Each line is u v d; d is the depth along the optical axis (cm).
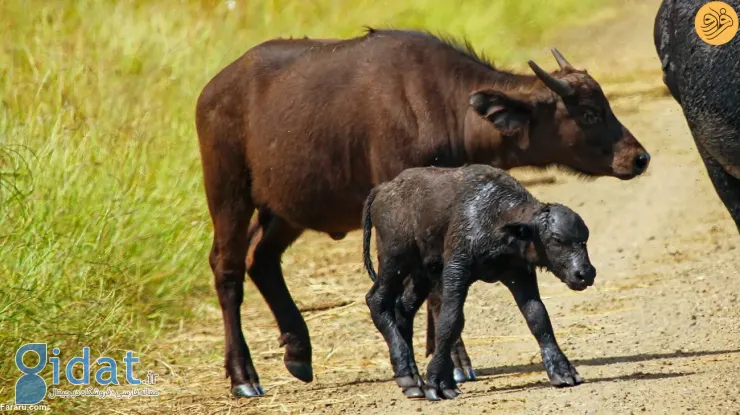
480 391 3058
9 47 5269
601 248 4588
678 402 2731
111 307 3716
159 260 4088
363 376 3453
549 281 4275
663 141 5738
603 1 8919
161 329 3897
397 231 3028
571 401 2823
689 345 3359
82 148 4309
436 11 7762
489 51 7362
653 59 7281
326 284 4450
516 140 3281
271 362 3650
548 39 7950
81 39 5497
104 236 3991
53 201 3916
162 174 4525
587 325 3691
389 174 3275
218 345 3778
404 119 3269
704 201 4972
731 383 2858
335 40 3500
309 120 3347
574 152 3300
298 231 3597
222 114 3478
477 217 2908
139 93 5150
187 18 6288
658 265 4291
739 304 3741
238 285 3453
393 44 3359
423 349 3634
